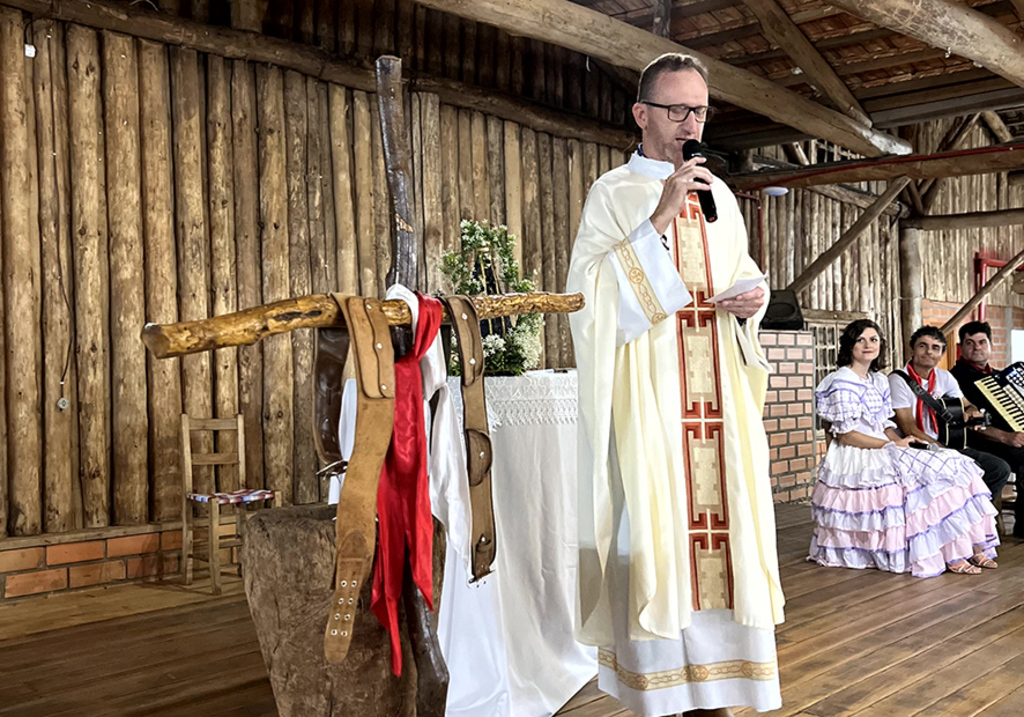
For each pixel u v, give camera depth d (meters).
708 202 2.10
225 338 1.39
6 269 4.68
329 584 1.72
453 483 1.77
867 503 4.97
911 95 7.75
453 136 6.78
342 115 6.11
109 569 4.88
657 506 2.08
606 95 8.19
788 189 9.47
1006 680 3.08
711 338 2.21
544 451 2.98
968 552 4.84
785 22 6.97
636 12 7.45
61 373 4.84
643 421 2.11
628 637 2.09
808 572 4.94
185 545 4.89
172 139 5.31
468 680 2.63
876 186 11.36
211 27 5.38
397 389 1.64
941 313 12.44
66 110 4.90
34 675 3.36
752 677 2.10
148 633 3.92
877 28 6.89
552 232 7.49
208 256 5.43
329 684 1.72
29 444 4.71
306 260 5.86
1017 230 14.34
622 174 2.27
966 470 4.99
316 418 1.67
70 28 4.90
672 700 2.08
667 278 2.07
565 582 3.02
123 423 5.02
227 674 3.33
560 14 5.48
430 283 6.48
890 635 3.67
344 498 1.49
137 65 5.15
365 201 6.18
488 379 2.85
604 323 2.15
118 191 5.03
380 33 6.44
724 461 2.17
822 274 10.49
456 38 6.94
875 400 5.17
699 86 2.20
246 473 5.49
